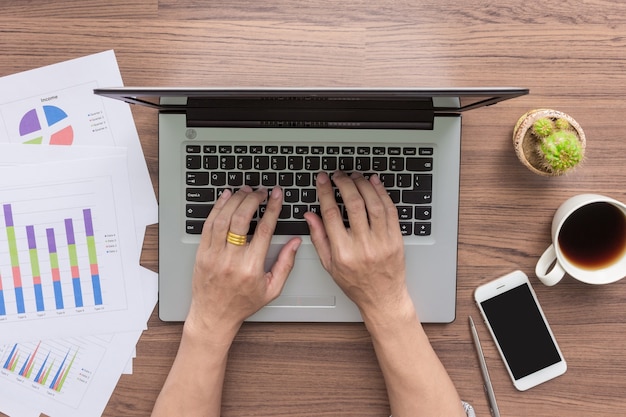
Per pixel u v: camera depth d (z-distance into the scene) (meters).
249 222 0.64
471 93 0.52
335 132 0.65
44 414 0.71
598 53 0.69
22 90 0.69
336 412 0.71
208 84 0.69
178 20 0.68
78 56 0.69
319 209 0.66
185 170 0.66
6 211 0.69
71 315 0.70
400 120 0.65
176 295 0.67
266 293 0.65
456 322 0.70
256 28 0.69
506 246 0.70
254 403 0.71
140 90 0.52
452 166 0.66
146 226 0.70
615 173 0.69
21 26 0.68
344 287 0.65
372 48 0.69
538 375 0.70
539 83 0.69
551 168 0.64
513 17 0.69
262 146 0.65
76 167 0.69
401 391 0.65
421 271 0.67
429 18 0.69
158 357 0.70
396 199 0.66
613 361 0.70
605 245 0.68
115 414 0.70
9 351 0.70
